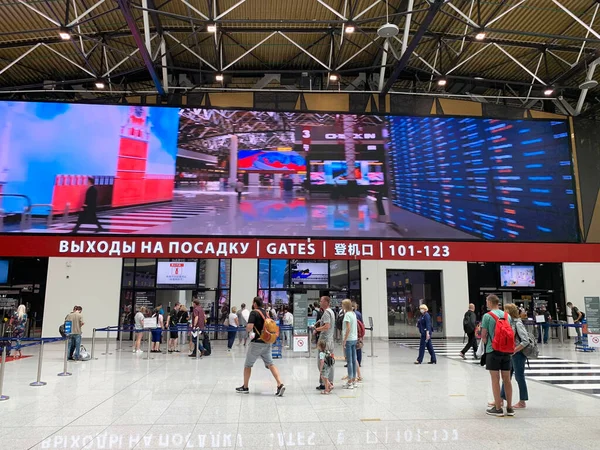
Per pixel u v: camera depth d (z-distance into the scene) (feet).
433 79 59.67
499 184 49.49
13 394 24.64
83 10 46.11
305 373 32.71
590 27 47.11
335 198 48.75
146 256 31.17
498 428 18.20
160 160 47.91
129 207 46.52
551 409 21.61
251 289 65.82
